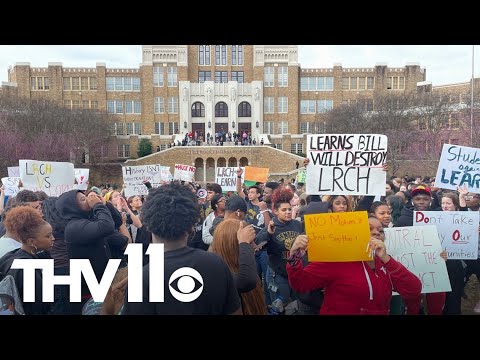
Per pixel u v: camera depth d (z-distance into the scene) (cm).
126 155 7519
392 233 549
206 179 6806
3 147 4434
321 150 626
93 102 7850
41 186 809
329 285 443
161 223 323
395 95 6150
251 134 7844
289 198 642
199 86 7831
